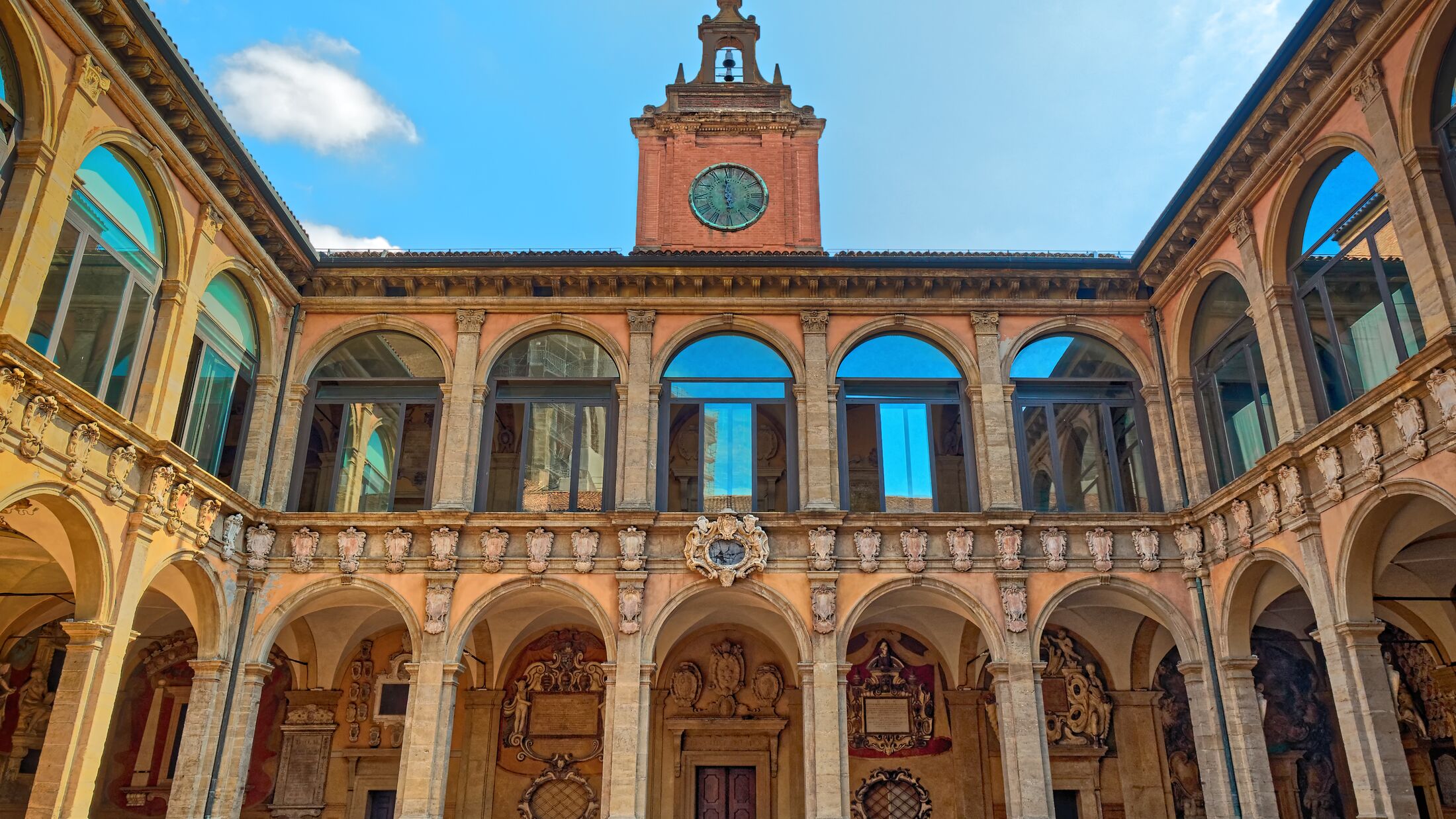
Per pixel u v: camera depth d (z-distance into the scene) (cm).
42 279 1409
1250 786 1833
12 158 1405
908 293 2280
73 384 1429
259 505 2069
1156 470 2162
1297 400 1719
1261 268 1834
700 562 2008
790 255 2231
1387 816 1461
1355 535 1559
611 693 1928
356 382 2239
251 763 2394
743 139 3247
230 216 1919
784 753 2362
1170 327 2200
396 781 2356
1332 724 2342
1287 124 1752
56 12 1432
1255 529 1839
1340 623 1579
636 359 2206
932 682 2447
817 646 1962
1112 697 2400
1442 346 1326
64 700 1484
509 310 2264
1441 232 1400
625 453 2125
